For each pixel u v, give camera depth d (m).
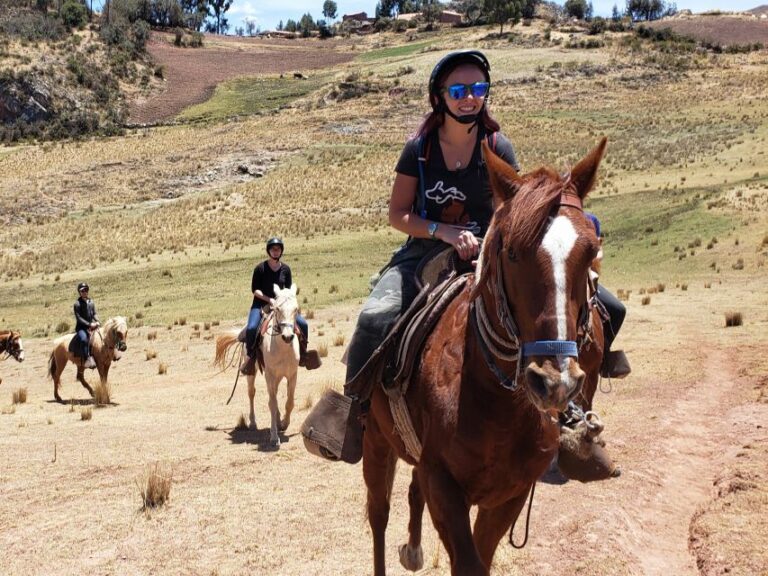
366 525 6.91
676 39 147.38
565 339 2.95
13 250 61.81
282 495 7.95
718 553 5.95
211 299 37.03
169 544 6.66
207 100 140.88
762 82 110.00
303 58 177.25
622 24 168.75
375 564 5.04
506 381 3.52
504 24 184.38
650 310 22.27
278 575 5.92
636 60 130.12
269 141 97.94
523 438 3.72
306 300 33.56
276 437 10.56
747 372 12.77
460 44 159.88
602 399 11.41
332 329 24.91
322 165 83.25
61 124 125.00
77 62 143.12
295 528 6.91
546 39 151.12
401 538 6.58
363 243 51.72
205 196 76.75
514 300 3.18
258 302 11.90
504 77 124.69
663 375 12.95
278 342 11.11
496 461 3.74
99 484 8.73
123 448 10.55
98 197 81.06
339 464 9.18
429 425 3.90
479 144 4.39
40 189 85.06
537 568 5.75
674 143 75.81
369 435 4.90
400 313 4.44
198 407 14.10
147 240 60.81
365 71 143.12
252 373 11.58
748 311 20.67
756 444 8.61
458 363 3.81
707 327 18.45
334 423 4.80
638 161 68.88
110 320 17.36
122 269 49.47
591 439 4.28
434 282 4.41
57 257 57.28
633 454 8.55
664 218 42.56
